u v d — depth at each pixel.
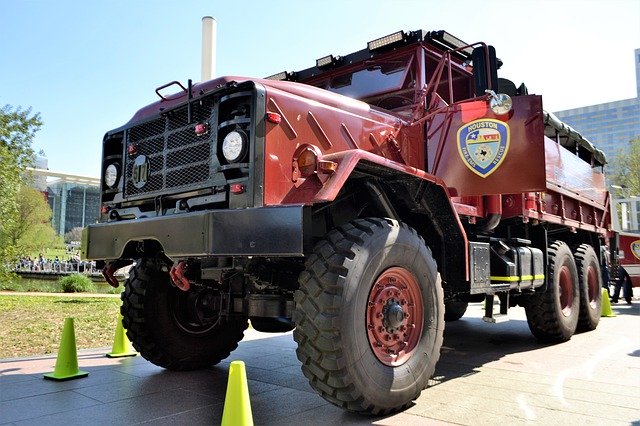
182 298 4.66
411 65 4.87
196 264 3.82
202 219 3.11
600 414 3.34
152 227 3.43
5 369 4.71
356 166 3.42
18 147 15.52
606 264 9.75
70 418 3.21
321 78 5.55
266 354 5.54
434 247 4.32
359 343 3.06
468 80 5.45
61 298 14.19
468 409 3.45
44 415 3.27
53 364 4.94
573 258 6.84
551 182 6.45
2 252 15.59
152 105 4.16
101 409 3.41
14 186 15.53
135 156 4.09
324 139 3.63
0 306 11.11
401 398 3.29
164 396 3.76
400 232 3.49
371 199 3.85
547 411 3.41
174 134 3.73
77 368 4.42
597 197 8.95
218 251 3.02
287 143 3.36
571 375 4.52
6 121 15.14
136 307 4.43
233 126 3.29
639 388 4.05
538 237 6.36
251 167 3.17
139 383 4.18
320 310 2.98
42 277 30.88
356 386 3.01
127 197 4.07
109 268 4.27
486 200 5.37
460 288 4.32
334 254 3.12
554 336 6.26
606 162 9.29
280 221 2.91
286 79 5.77
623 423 3.16
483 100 4.12
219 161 3.33
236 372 2.69
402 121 4.55
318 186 3.22
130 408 3.44
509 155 4.20
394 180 3.80
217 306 4.23
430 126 4.68
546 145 6.38
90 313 9.73
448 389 4.02
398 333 3.45
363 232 3.28
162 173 3.79
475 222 5.23
